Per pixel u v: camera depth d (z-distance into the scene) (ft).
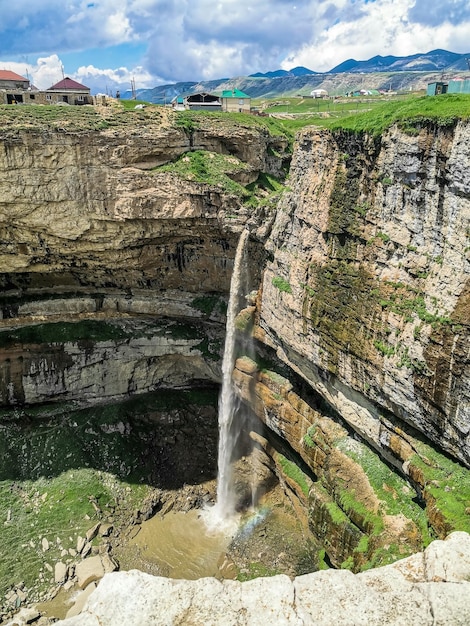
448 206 55.42
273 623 27.25
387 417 69.92
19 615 87.20
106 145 109.19
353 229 70.74
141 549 101.14
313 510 81.35
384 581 29.55
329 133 75.00
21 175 108.06
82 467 114.62
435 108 57.16
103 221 116.37
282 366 102.73
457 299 54.44
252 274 115.44
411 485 69.26
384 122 63.72
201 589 28.86
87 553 98.99
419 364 59.41
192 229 118.83
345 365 74.90
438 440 60.54
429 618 27.25
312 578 29.73
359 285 70.59
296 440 95.20
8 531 101.45
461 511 56.29
